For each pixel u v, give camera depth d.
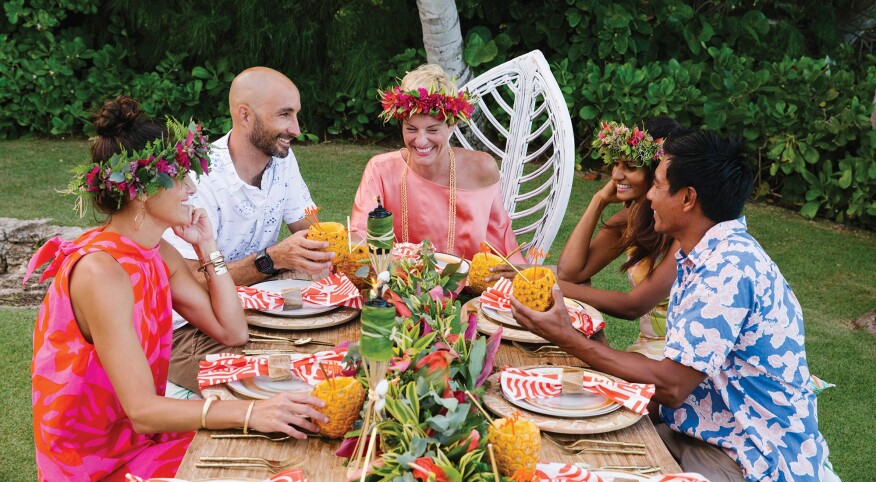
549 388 1.90
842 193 5.82
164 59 7.57
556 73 6.73
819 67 6.25
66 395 1.93
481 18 7.42
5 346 3.73
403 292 1.81
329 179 6.37
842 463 3.15
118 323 1.88
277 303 2.31
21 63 7.28
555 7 7.12
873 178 5.52
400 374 1.52
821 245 5.47
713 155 1.98
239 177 2.81
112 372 1.87
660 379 1.98
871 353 4.06
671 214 2.06
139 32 7.75
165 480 1.54
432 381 1.47
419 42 7.56
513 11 7.21
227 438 1.72
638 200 2.62
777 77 6.31
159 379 2.10
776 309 2.00
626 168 2.61
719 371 2.05
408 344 1.58
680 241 2.11
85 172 1.90
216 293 2.18
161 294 2.04
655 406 2.34
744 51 7.30
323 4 7.21
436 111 2.76
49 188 5.96
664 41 7.16
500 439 1.44
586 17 6.94
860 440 3.31
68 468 1.97
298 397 1.71
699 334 1.96
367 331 1.35
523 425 1.47
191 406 1.76
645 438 1.78
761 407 2.04
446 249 3.07
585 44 6.97
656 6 6.97
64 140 7.33
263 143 2.75
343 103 7.38
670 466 1.67
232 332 2.18
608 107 6.49
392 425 1.42
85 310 1.88
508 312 2.36
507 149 3.83
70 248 1.94
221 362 1.96
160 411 1.79
